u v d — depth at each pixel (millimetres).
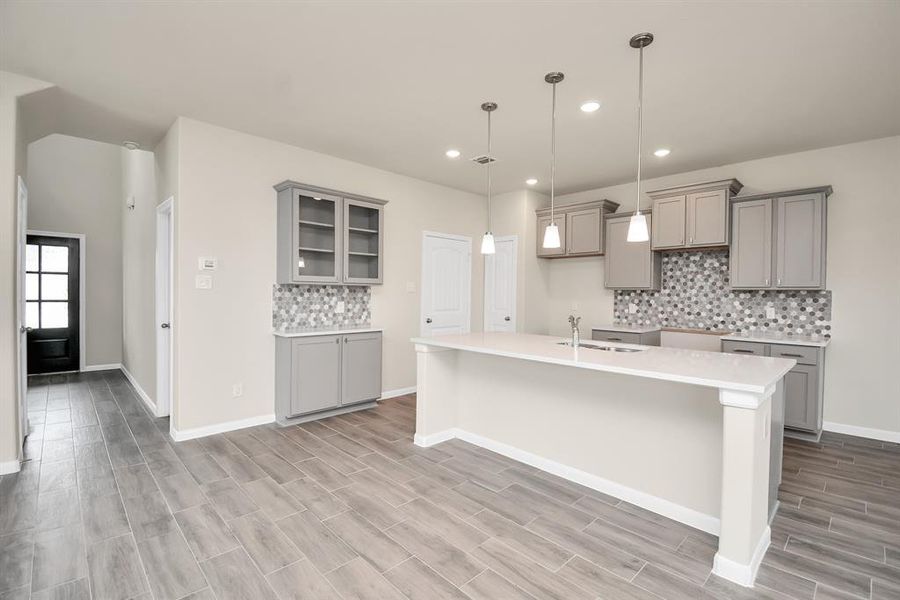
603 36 2311
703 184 4250
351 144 4004
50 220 5992
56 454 3207
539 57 2523
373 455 3236
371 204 4391
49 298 6023
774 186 4176
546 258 5805
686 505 2359
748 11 2076
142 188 4969
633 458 2564
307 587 1818
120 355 6543
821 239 3713
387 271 4848
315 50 2496
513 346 2984
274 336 3994
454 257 5570
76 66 2686
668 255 4863
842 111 3164
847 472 3014
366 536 2191
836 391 3873
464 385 3566
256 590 1798
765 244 3957
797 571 1952
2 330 2805
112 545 2096
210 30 2314
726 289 4473
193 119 3490
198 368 3562
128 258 5879
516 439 3182
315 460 3137
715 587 1845
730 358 2529
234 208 3729
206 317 3596
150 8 2133
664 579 1893
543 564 1987
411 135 3768
